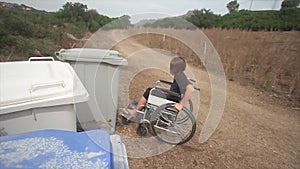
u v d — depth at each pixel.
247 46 8.94
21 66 1.95
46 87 1.61
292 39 11.62
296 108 4.29
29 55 5.23
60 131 1.08
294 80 5.54
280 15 20.58
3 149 0.89
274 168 2.32
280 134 3.12
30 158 0.86
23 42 5.62
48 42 6.90
